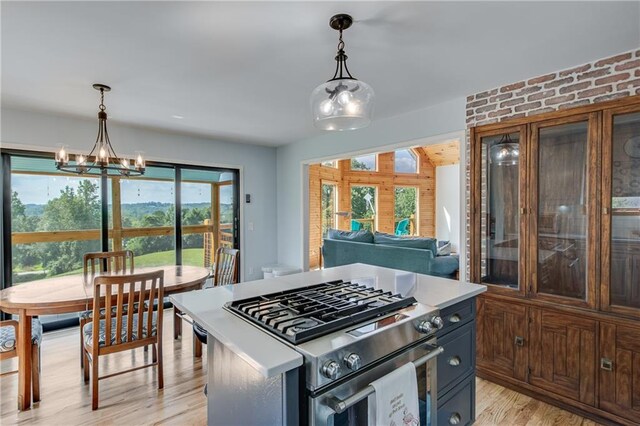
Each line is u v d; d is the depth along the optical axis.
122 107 3.33
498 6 1.67
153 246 4.50
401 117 3.64
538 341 2.45
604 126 2.20
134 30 1.88
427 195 9.34
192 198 4.86
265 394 1.21
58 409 2.27
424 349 1.54
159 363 2.52
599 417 2.16
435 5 1.66
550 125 2.47
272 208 5.65
